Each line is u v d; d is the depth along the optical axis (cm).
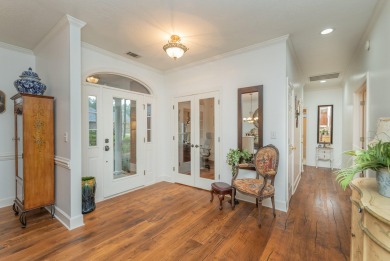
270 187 264
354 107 373
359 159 128
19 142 301
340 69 439
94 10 218
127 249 194
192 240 210
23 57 312
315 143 614
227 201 322
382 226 95
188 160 410
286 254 186
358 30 264
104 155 332
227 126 346
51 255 183
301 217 263
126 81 385
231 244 203
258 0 201
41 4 207
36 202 243
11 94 302
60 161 245
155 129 426
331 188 395
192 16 230
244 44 305
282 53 286
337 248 195
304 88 616
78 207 238
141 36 279
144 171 403
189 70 399
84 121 306
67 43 235
